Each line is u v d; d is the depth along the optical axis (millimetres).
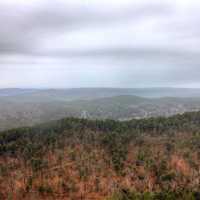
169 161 45375
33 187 39469
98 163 46375
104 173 43125
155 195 35375
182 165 43844
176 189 36344
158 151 49719
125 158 47781
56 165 45906
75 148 52250
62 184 40156
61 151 50812
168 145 52500
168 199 34719
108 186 38906
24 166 45875
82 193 38062
